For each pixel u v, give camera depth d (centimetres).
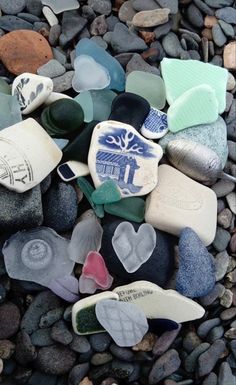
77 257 19
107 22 24
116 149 20
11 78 22
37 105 21
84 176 20
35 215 19
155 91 22
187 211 20
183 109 21
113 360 19
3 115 20
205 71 22
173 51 23
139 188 20
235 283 20
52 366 19
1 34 23
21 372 19
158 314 19
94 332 19
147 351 19
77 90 22
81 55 22
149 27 23
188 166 21
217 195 21
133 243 19
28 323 19
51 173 20
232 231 21
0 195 19
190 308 19
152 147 20
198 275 19
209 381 19
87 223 20
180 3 24
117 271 19
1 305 19
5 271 19
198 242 20
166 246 20
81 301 19
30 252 19
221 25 24
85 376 19
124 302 19
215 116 21
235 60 24
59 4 23
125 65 23
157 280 19
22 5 23
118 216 20
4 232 19
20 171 19
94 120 21
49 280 19
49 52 22
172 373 19
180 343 20
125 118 21
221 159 21
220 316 20
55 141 20
